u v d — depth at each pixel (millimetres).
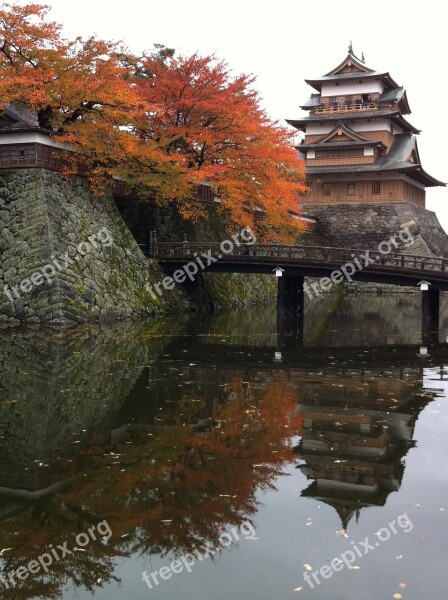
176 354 18000
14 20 21703
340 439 9992
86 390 13008
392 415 11422
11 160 23734
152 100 27172
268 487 8055
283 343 21297
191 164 28656
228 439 9930
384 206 50188
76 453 9211
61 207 23875
